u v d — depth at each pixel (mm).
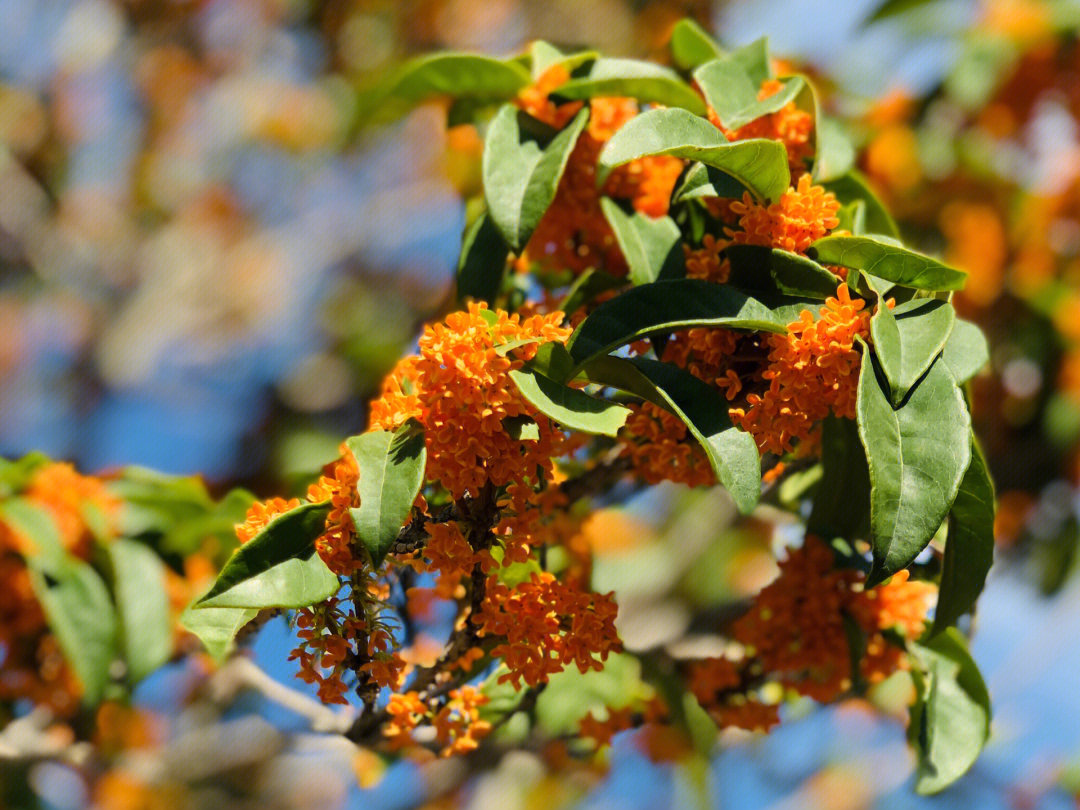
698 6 2125
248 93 2543
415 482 884
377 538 878
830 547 1032
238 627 909
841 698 1104
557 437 910
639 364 920
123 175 2492
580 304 1002
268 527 890
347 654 912
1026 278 1610
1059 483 1562
